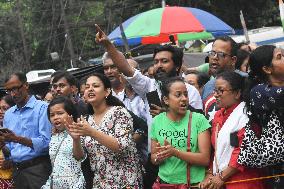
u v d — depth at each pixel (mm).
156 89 9594
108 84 9320
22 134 11086
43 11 54156
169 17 16625
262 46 7855
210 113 9375
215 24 16906
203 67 13336
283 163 7676
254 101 7695
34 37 54938
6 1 58469
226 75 8328
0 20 56438
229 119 8211
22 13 55594
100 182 9055
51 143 10062
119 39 18562
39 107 11102
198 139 8617
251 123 7801
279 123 7531
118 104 9461
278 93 7465
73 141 9078
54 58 47719
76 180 9750
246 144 7758
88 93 9227
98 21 49625
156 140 8836
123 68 9438
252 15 41469
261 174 8047
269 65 7730
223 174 8047
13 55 56031
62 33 53312
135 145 9148
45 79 17922
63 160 9852
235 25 41312
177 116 8758
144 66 23203
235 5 40812
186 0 40344
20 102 11172
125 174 8977
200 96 9953
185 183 8586
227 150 8164
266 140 7559
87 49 52719
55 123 9961
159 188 8750
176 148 8625
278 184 7688
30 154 10742
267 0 41219
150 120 9555
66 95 11242
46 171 10758
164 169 8719
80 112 10211
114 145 8773
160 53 9609
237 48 9898
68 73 11445
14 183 10984
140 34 16625
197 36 20641
